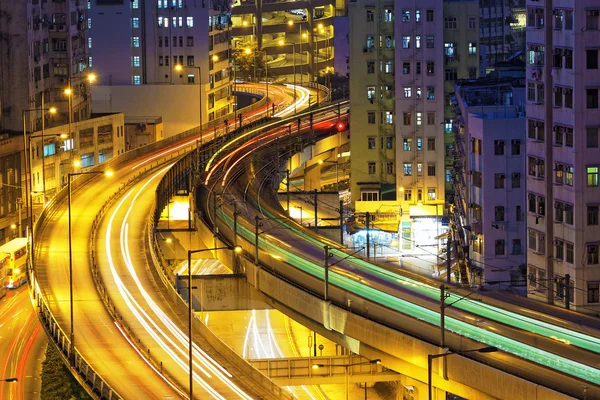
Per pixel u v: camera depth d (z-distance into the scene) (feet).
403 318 531.91
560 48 571.28
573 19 557.33
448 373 488.44
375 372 568.82
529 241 608.19
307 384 568.41
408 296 571.69
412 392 586.04
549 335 486.79
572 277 568.41
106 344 563.07
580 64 557.33
